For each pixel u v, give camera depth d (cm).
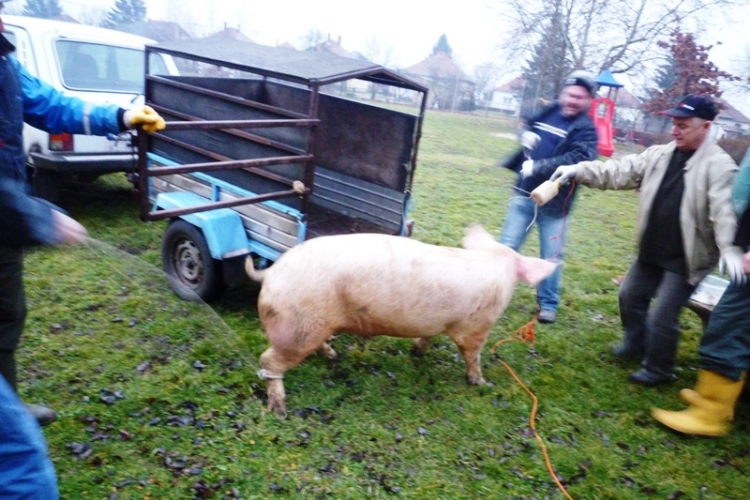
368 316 348
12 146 255
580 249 751
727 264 334
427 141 1731
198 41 557
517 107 3738
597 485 322
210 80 573
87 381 355
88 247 445
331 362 408
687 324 541
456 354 440
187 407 343
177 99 505
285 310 333
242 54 491
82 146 612
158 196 481
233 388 364
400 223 528
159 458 304
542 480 321
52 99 297
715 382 358
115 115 309
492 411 376
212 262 444
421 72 5847
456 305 355
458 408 375
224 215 448
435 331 365
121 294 452
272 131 438
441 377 408
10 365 283
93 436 312
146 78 528
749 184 325
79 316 422
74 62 670
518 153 505
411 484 308
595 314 543
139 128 318
